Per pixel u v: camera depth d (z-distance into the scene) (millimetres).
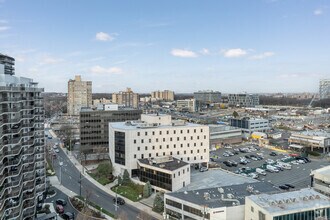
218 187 103812
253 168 151250
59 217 95562
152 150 137250
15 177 81625
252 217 79188
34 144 98625
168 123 150125
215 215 83125
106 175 136875
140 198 111562
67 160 170625
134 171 134375
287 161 166000
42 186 105625
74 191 120125
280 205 76000
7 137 80625
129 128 137125
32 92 96750
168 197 96312
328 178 97062
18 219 80375
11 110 81812
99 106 195500
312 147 189625
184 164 120312
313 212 75062
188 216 89562
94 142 174750
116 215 96062
